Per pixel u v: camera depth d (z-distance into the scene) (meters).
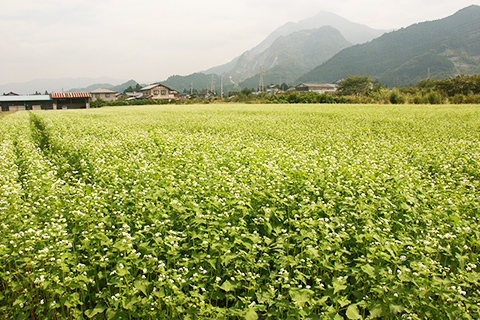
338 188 7.84
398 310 4.34
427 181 9.44
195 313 4.56
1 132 19.16
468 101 56.84
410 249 5.66
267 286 5.06
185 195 7.23
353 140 17.72
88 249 5.59
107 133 18.52
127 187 8.64
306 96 70.25
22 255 5.45
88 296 5.40
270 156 11.99
